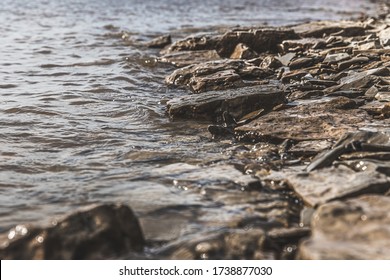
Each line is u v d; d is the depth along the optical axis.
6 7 50.41
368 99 16.52
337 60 21.47
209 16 47.41
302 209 9.91
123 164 12.37
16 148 13.47
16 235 8.17
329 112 15.16
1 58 25.67
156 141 14.12
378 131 13.15
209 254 8.14
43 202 10.46
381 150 11.80
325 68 20.88
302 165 12.00
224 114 15.75
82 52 27.75
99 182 11.34
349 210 8.31
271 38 26.61
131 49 28.91
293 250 8.33
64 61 25.23
